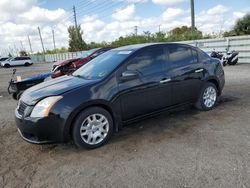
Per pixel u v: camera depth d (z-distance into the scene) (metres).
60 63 11.24
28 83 7.56
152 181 2.74
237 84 8.02
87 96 3.54
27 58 36.59
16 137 4.42
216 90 5.42
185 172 2.87
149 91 4.18
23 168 3.25
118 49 4.71
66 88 3.62
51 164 3.32
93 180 2.86
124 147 3.68
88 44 43.31
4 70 27.14
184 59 4.77
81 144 3.58
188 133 4.04
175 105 4.67
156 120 4.81
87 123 3.63
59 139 3.45
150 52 4.29
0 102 7.72
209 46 17.19
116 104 3.83
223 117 4.73
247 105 5.46
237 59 13.99
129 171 2.99
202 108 5.18
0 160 3.52
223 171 2.83
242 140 3.64
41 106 3.40
